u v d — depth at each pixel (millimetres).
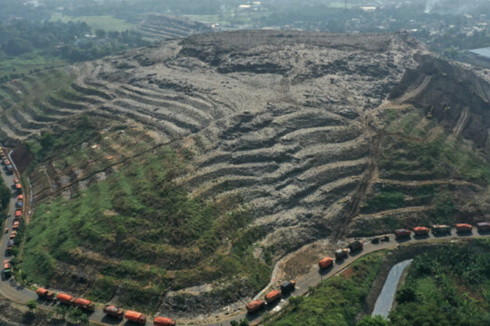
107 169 174750
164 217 138125
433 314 104250
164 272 122125
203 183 153750
